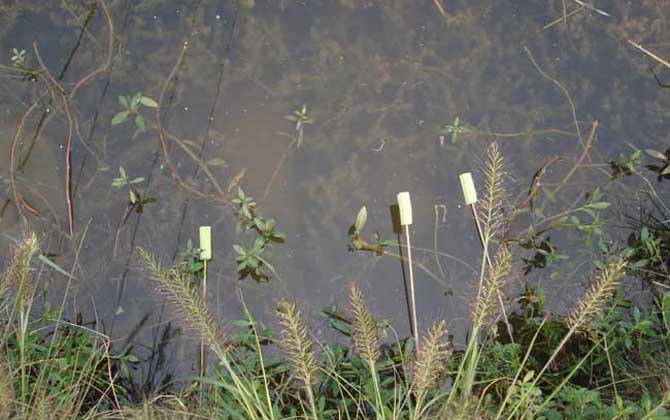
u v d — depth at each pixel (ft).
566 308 9.02
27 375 8.43
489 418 8.33
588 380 8.80
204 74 9.38
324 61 9.44
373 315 9.04
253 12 9.48
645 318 8.66
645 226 9.17
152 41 9.42
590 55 9.56
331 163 9.29
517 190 9.30
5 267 8.85
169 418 8.50
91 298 9.02
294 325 7.79
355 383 8.66
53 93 9.29
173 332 8.95
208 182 9.22
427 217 9.25
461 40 9.54
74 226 9.14
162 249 9.12
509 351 8.66
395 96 9.43
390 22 9.53
